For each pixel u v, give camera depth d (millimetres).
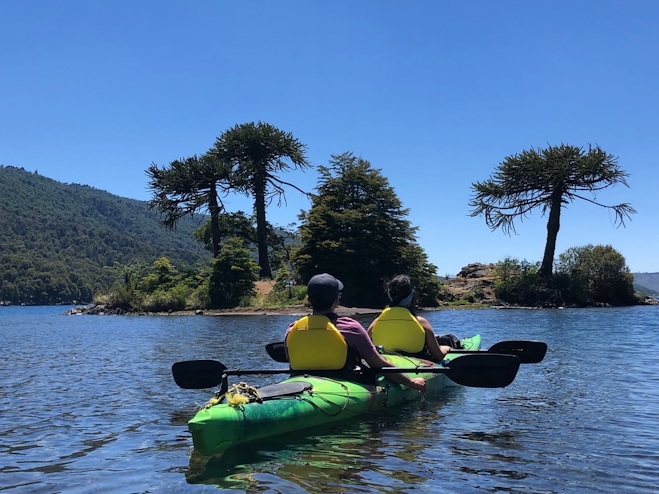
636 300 44781
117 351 12812
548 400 6449
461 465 4148
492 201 43500
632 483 3814
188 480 3914
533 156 41156
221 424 4312
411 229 40188
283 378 8023
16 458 4594
